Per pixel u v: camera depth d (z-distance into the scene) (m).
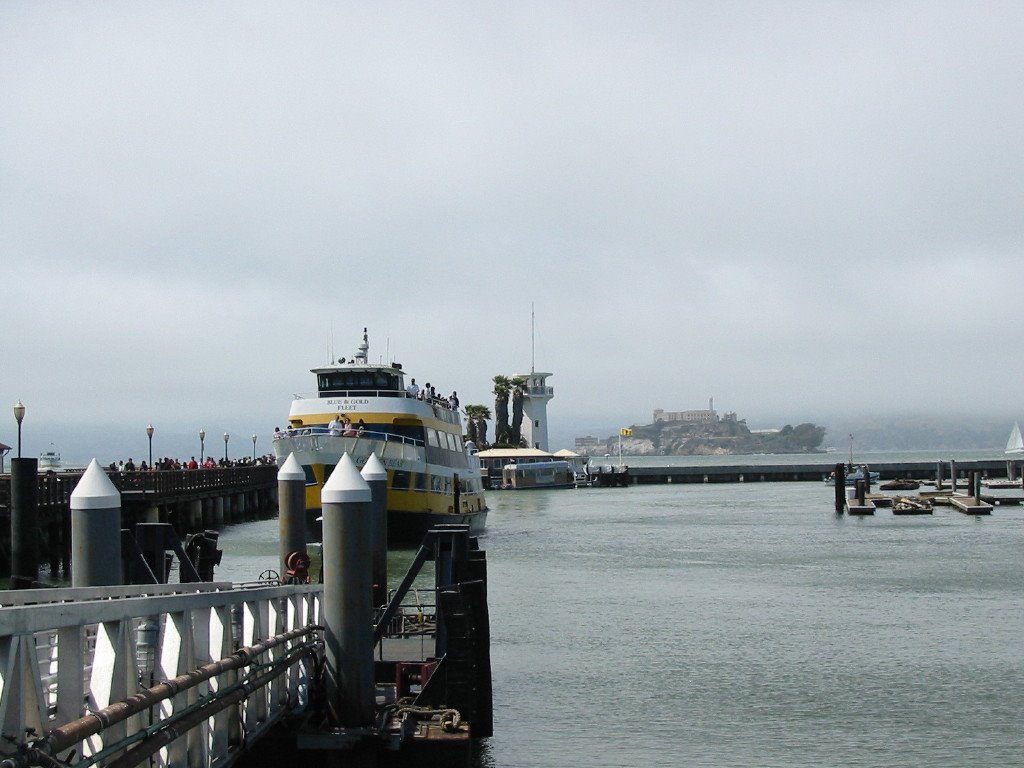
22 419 47.44
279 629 19.28
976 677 31.48
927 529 79.56
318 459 60.16
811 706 28.45
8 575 48.38
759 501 122.81
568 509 114.56
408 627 29.03
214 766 15.27
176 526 70.25
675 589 49.12
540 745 25.23
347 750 17.53
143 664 15.36
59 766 9.74
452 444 72.25
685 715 27.59
